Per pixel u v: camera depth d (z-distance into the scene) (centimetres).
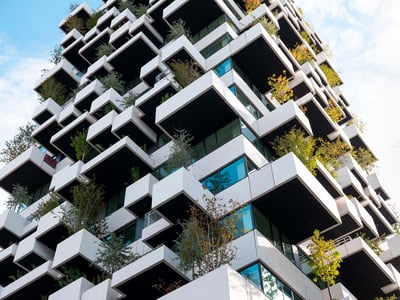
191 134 2459
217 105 2334
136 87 3394
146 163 2608
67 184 2703
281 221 2078
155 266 1795
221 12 3216
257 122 2455
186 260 1688
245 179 2048
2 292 2409
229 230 1769
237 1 3650
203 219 1861
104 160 2595
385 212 3572
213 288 1423
